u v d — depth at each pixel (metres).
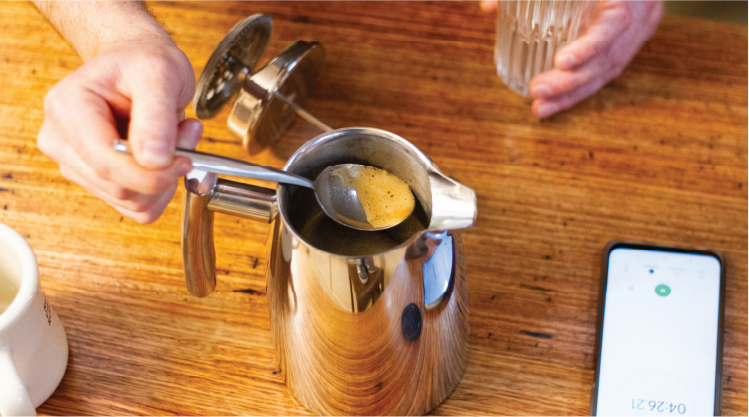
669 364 0.48
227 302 0.53
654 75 0.64
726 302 0.52
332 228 0.42
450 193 0.38
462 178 0.59
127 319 0.52
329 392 0.45
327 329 0.41
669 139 0.60
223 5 0.70
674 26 0.67
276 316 0.44
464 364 0.50
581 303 0.53
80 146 0.37
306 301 0.39
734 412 0.48
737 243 0.55
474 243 0.55
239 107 0.56
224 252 0.56
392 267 0.37
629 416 0.47
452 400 0.49
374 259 0.36
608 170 0.59
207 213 0.41
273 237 0.40
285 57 0.56
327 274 0.37
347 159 0.43
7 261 0.45
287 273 0.39
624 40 0.61
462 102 0.64
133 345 0.51
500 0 0.60
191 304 0.53
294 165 0.40
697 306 0.50
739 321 0.51
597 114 0.62
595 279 0.54
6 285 0.47
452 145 0.61
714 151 0.60
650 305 0.50
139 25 0.47
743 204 0.57
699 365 0.48
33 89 0.64
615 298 0.51
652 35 0.66
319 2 0.71
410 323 0.41
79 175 0.41
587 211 0.57
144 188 0.37
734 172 0.58
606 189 0.58
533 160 0.60
